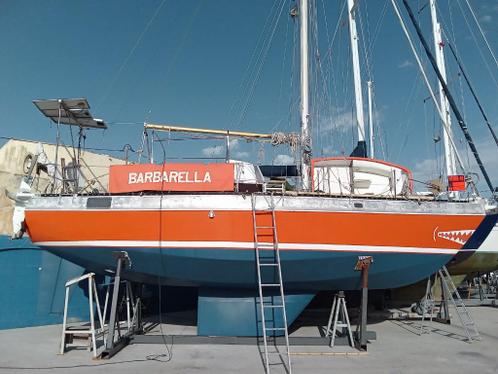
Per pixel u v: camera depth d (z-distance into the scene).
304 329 7.71
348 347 6.11
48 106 6.72
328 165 7.56
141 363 5.22
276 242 5.95
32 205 6.35
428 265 6.65
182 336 6.36
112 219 6.23
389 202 6.47
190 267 6.31
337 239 6.25
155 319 8.78
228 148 7.60
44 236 6.35
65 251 6.40
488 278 13.78
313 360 5.40
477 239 6.91
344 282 6.70
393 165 7.61
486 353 5.79
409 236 6.48
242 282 6.47
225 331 6.49
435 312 9.05
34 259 7.78
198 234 6.15
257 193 6.23
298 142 8.03
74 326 7.01
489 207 6.77
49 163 7.23
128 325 6.71
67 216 6.30
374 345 6.32
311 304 9.60
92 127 7.47
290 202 6.23
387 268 6.54
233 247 6.12
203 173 6.29
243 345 6.22
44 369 4.90
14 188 11.44
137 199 6.24
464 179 6.98
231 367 5.04
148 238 6.18
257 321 6.52
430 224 6.55
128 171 6.40
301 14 8.66
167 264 6.30
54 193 6.58
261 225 6.16
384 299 10.40
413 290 10.58
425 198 6.66
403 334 7.20
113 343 5.74
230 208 6.15
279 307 6.12
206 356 5.58
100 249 6.27
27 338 6.58
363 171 7.63
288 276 6.39
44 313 7.77
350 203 6.35
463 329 7.66
